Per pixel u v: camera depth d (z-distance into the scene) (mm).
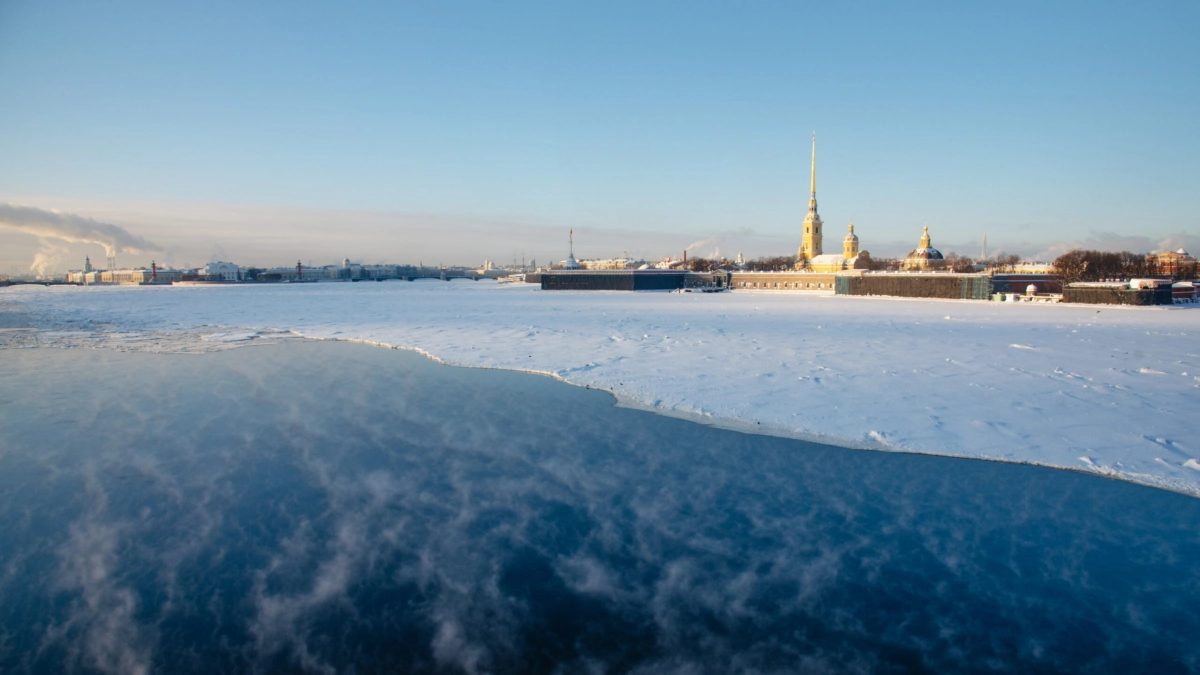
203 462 15641
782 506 13055
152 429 18469
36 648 8617
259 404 21469
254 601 9727
